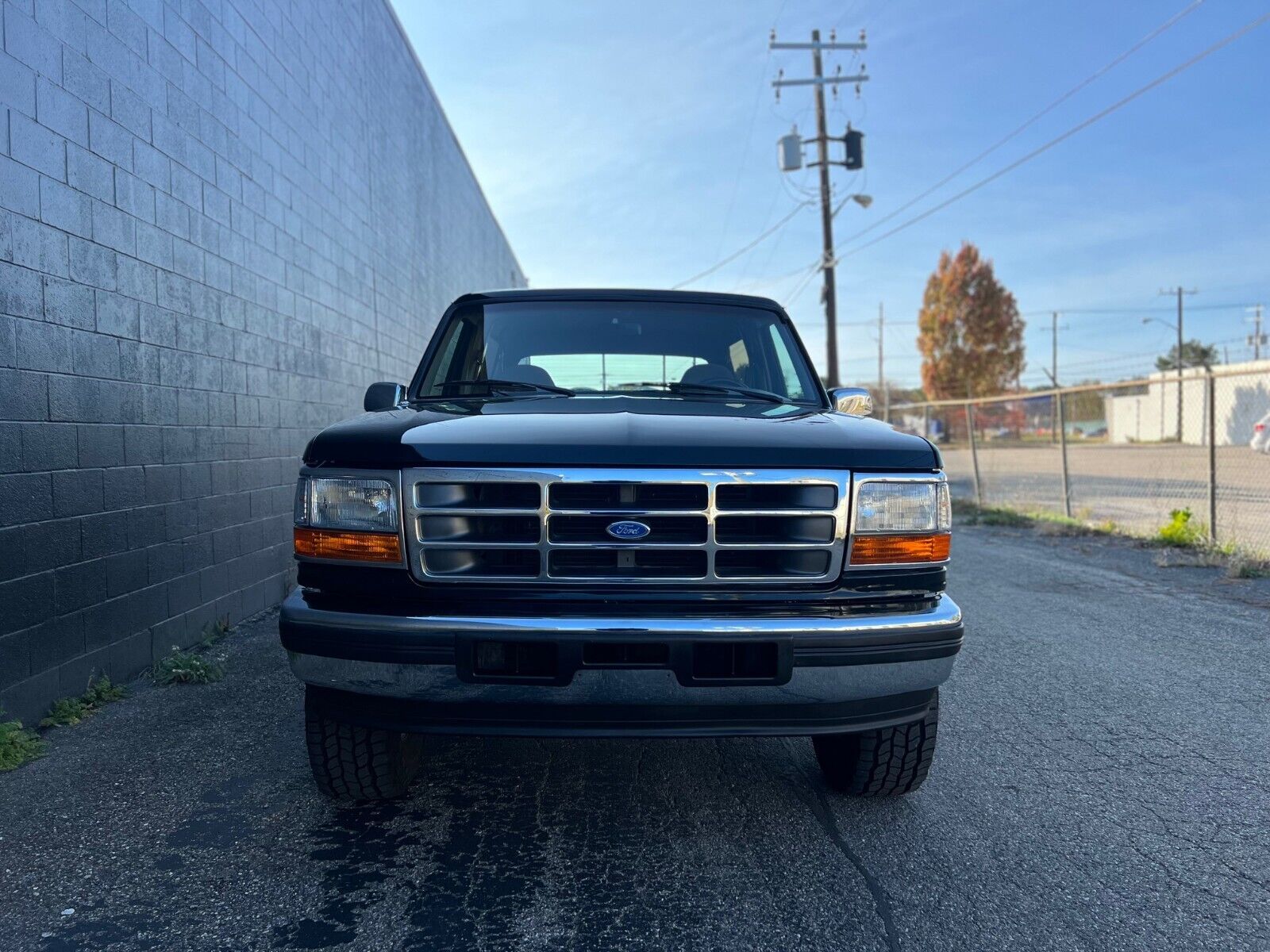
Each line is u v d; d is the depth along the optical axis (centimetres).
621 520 279
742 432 302
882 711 298
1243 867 305
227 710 453
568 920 267
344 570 288
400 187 1127
